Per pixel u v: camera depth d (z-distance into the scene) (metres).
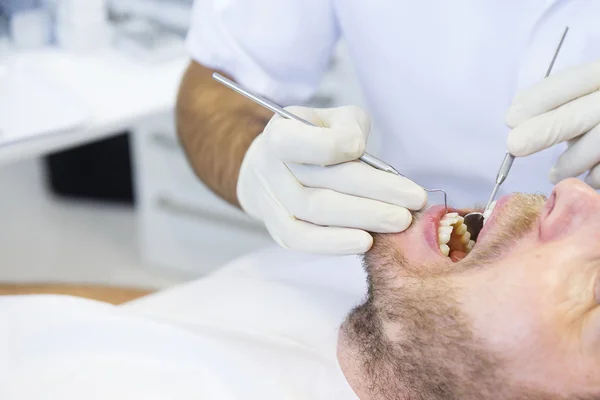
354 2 0.97
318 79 1.14
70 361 0.80
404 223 0.75
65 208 2.33
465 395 0.69
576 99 0.81
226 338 0.81
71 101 1.41
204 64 1.11
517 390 0.66
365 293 0.88
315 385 0.76
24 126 1.30
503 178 0.80
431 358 0.71
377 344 0.76
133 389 0.75
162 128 1.72
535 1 0.88
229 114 1.05
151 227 1.93
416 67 0.96
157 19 1.73
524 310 0.66
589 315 0.65
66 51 1.66
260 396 0.74
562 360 0.65
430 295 0.72
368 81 1.03
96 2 1.63
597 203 0.69
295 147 0.77
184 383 0.76
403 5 0.94
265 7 1.02
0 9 1.66
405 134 1.02
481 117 0.95
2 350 0.80
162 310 0.92
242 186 0.93
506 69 0.91
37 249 2.13
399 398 0.74
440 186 1.05
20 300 0.87
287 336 0.85
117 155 2.25
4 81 1.47
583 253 0.68
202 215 1.84
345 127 0.79
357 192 0.78
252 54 1.06
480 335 0.68
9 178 2.46
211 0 1.06
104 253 2.11
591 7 0.85
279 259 1.02
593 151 0.80
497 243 0.71
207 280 0.98
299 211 0.82
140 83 1.52
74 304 0.85
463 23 0.92
